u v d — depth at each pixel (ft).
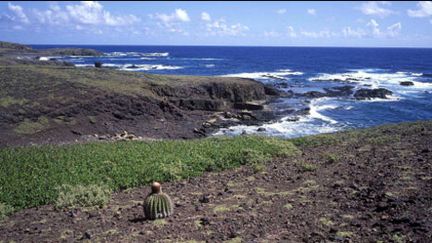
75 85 140.87
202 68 341.00
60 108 121.70
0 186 48.16
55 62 254.27
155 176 52.06
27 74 156.04
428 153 52.65
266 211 35.76
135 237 31.86
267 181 47.57
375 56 644.27
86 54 508.53
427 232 27.40
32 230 36.19
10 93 127.44
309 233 29.68
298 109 156.25
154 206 36.29
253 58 553.64
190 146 66.85
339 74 301.02
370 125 131.23
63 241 32.60
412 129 76.33
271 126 131.03
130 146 68.54
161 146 67.51
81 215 39.73
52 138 108.88
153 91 152.46
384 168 46.55
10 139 103.81
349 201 36.27
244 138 72.90
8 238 34.42
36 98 125.29
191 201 41.57
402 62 471.21
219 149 63.67
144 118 131.85
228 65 389.80
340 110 155.94
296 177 47.83
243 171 54.24
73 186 47.21
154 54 650.43
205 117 140.67
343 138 74.38
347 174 46.34
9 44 441.68
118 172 52.65
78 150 65.87
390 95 188.14
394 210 32.27
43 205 44.68
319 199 37.91
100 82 151.02
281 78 261.85
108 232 33.65
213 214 36.22
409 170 44.24
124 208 41.04
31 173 53.31
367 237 27.91
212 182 49.83
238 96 166.30
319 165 53.16
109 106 129.90
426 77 274.98
